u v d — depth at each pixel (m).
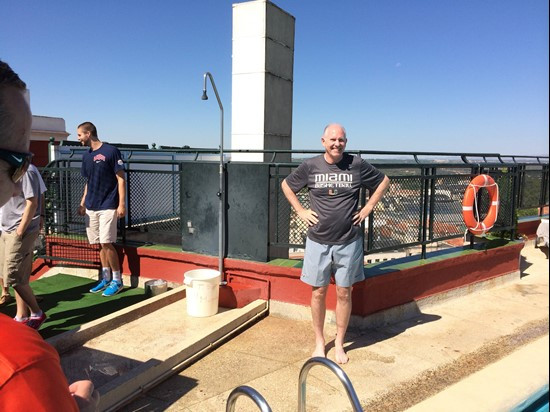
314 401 3.12
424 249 5.20
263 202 4.80
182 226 5.33
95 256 6.21
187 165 5.20
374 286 4.40
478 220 5.57
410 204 5.05
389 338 4.21
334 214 3.53
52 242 6.51
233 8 7.11
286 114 7.66
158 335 4.14
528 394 3.14
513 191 6.29
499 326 4.55
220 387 3.32
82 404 1.23
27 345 0.93
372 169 3.62
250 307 4.58
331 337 4.21
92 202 5.38
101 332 4.17
